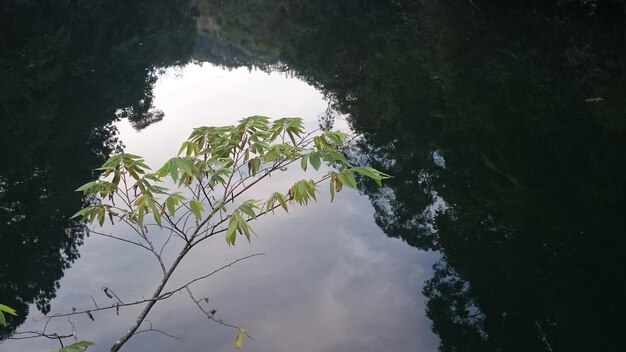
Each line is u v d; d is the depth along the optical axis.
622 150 9.47
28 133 15.84
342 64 24.17
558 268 6.78
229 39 58.41
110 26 37.78
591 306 5.97
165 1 47.81
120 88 23.56
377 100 16.75
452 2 23.83
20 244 9.10
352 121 15.92
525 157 10.04
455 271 7.22
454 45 19.55
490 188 9.53
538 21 19.05
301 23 42.81
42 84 21.27
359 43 27.55
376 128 14.77
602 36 16.02
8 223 9.99
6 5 31.05
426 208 9.55
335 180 2.76
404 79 18.17
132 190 9.60
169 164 2.71
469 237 8.19
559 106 12.09
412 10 27.80
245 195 9.21
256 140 3.13
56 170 12.99
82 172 12.81
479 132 12.16
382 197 10.09
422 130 13.63
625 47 14.69
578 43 15.93
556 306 6.11
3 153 14.12
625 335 5.45
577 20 17.83
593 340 5.45
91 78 24.25
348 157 12.97
